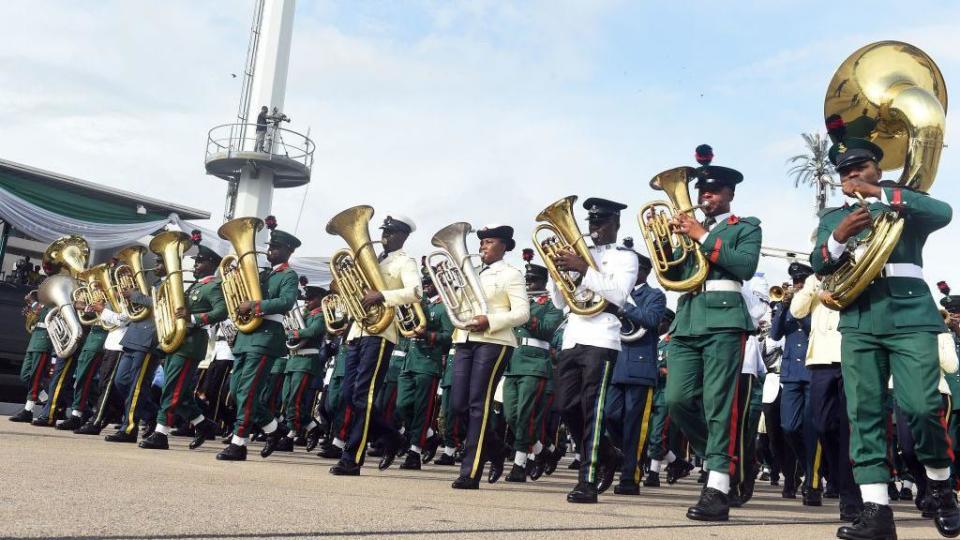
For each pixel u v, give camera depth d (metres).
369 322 7.07
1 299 15.72
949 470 4.22
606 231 6.29
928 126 4.49
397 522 3.49
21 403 15.80
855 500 5.52
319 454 9.59
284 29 26.70
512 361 8.45
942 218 4.06
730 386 5.00
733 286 5.13
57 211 18.77
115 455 6.59
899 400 4.11
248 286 7.78
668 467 10.02
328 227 7.14
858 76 4.82
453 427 10.43
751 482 6.71
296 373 10.58
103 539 2.58
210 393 11.39
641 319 7.08
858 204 4.31
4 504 3.19
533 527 3.68
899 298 4.10
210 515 3.29
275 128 26.02
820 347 6.23
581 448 5.84
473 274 6.43
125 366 9.27
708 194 5.40
